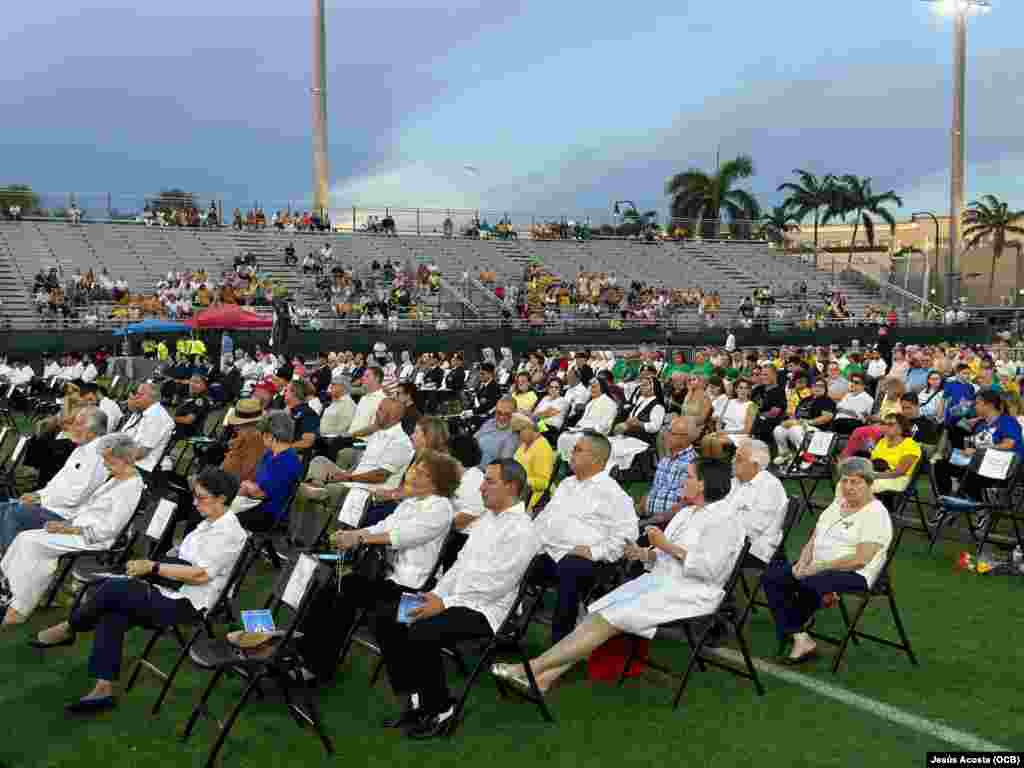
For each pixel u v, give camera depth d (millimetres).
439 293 35625
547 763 4676
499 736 5000
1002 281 65750
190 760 4699
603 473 6352
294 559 5152
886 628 6809
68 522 7230
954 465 10023
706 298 40219
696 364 19359
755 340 35969
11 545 6727
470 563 5238
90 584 5836
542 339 32781
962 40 41844
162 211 39281
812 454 10984
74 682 5727
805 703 5430
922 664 6059
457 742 4926
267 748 4852
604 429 12680
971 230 65250
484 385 17781
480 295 37031
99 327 28938
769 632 6746
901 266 55094
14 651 6258
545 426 13523
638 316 36562
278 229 40969
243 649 4848
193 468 12602
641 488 12203
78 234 36500
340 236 41375
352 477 8719
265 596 7469
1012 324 40906
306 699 4902
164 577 5391
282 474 7840
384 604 5383
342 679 5859
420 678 5035
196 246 37656
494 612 5164
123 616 5289
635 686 5699
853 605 7395
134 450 6824
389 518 5969
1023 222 65875
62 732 5020
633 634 5445
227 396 19328
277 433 7871
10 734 4988
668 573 5539
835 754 4766
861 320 38812
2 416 21266
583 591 6039
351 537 5625
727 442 7559
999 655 6227
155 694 5539
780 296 43188
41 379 24078
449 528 5820
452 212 44594
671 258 46750
